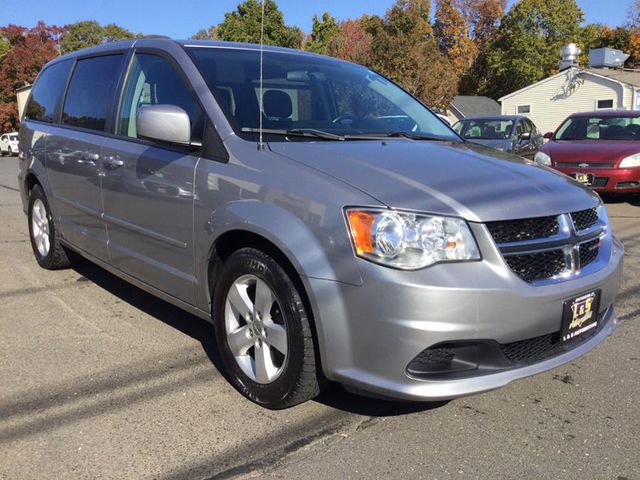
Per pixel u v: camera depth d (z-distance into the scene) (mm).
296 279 2730
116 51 4340
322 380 2809
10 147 37094
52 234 5203
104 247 4188
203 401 3129
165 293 3629
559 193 2906
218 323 3195
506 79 53750
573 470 2553
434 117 4293
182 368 3518
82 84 4699
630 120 10492
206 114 3287
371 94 4141
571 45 33000
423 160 3002
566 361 2785
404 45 33688
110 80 4266
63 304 4629
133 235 3795
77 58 4984
